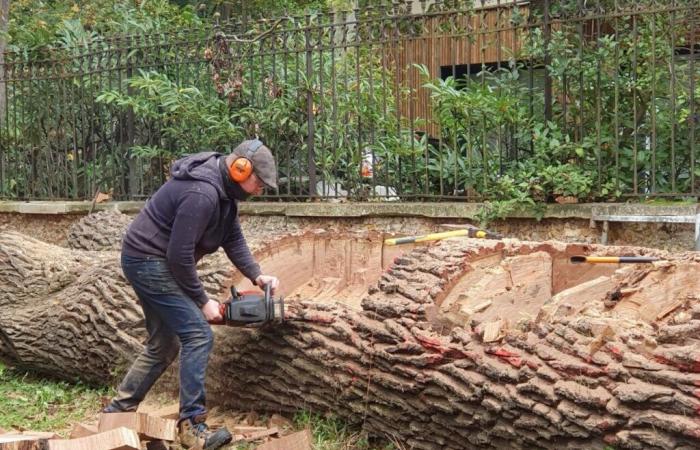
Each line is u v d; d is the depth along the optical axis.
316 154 9.34
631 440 3.49
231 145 9.80
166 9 14.52
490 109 8.02
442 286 4.61
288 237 6.04
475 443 4.23
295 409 5.25
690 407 3.35
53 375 6.89
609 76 7.80
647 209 7.24
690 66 7.18
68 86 11.16
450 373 4.20
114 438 3.81
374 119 8.87
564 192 7.66
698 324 3.62
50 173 11.29
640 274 4.59
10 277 7.05
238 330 5.37
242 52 9.56
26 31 13.56
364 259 6.01
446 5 8.23
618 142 7.60
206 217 4.64
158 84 9.72
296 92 9.30
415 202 8.48
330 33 8.92
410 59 9.63
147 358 5.05
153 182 10.46
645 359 3.57
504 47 9.52
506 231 8.00
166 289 4.73
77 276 6.88
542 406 3.82
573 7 7.75
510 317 4.79
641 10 7.27
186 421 4.72
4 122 12.07
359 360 4.63
